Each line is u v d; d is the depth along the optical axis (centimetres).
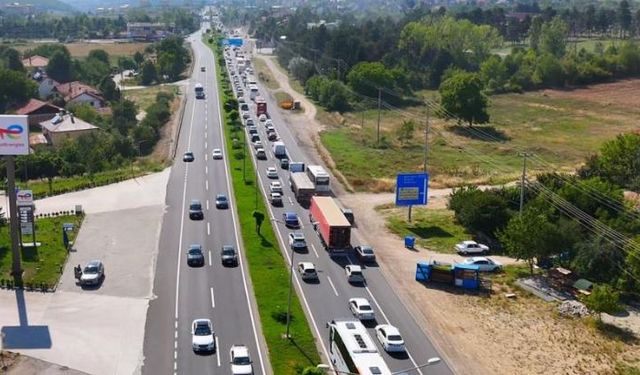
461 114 16200
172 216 9456
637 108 18700
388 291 7338
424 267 7638
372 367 4991
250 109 17650
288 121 16462
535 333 6600
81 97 17988
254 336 6144
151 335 6112
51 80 19875
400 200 9488
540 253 7956
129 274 7450
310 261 8025
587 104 19338
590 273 7881
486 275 8000
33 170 11888
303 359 5722
